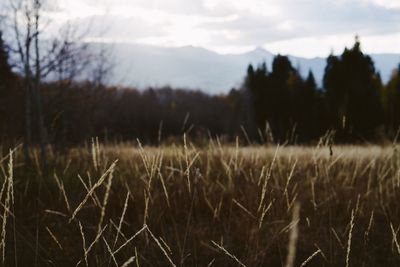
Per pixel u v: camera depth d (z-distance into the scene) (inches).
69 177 196.4
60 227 149.6
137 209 163.0
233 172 197.3
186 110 2048.5
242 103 1713.8
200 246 140.6
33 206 168.1
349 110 1173.7
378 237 152.4
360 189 194.2
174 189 176.4
